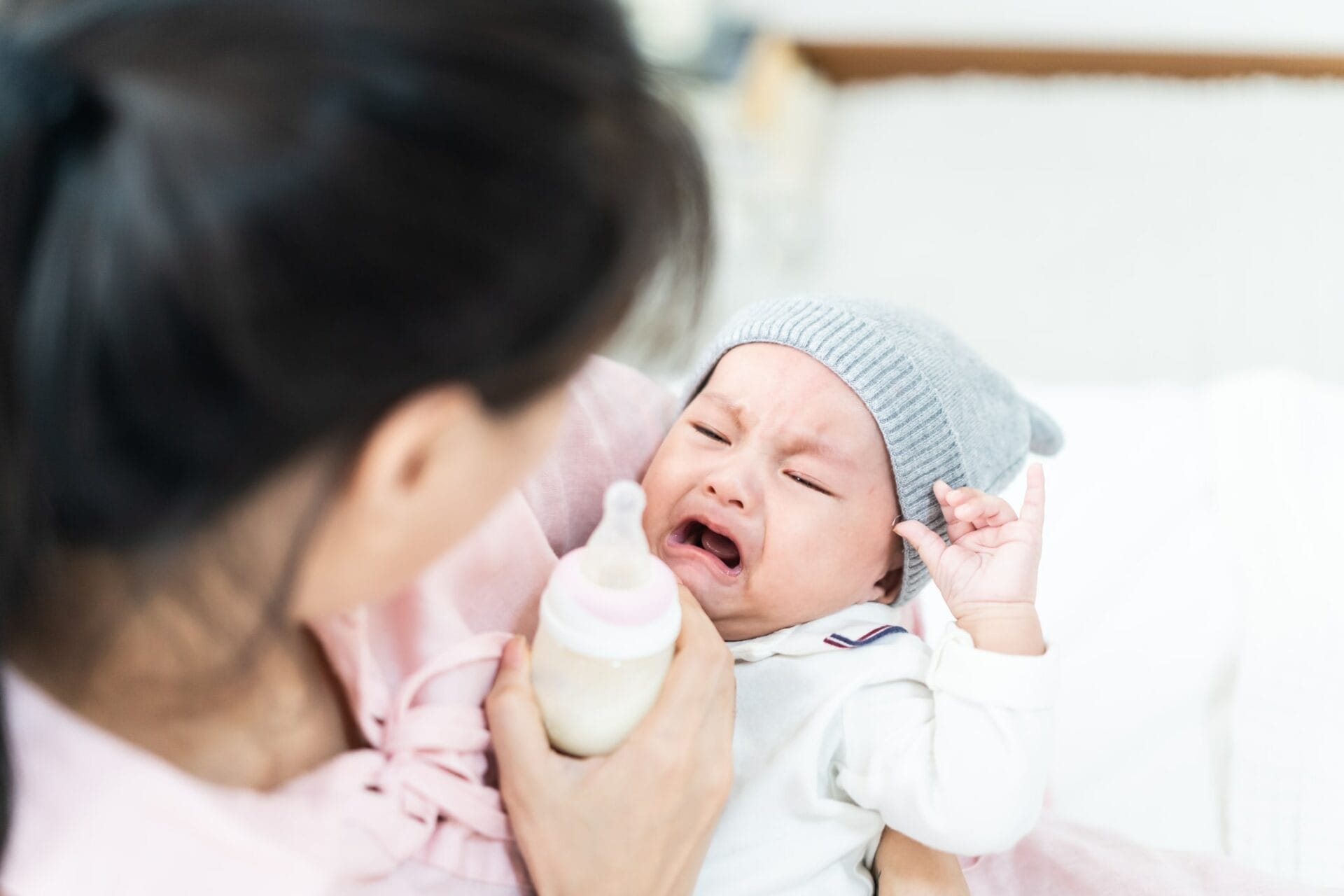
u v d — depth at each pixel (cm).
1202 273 185
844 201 219
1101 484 133
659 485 84
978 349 184
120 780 45
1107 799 102
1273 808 97
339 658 59
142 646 44
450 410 37
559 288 35
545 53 33
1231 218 191
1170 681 110
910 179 219
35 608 41
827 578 83
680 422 87
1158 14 229
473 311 34
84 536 37
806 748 76
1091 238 196
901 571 91
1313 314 174
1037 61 232
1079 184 206
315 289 32
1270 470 127
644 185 37
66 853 44
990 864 85
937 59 241
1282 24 218
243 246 31
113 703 47
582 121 34
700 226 42
